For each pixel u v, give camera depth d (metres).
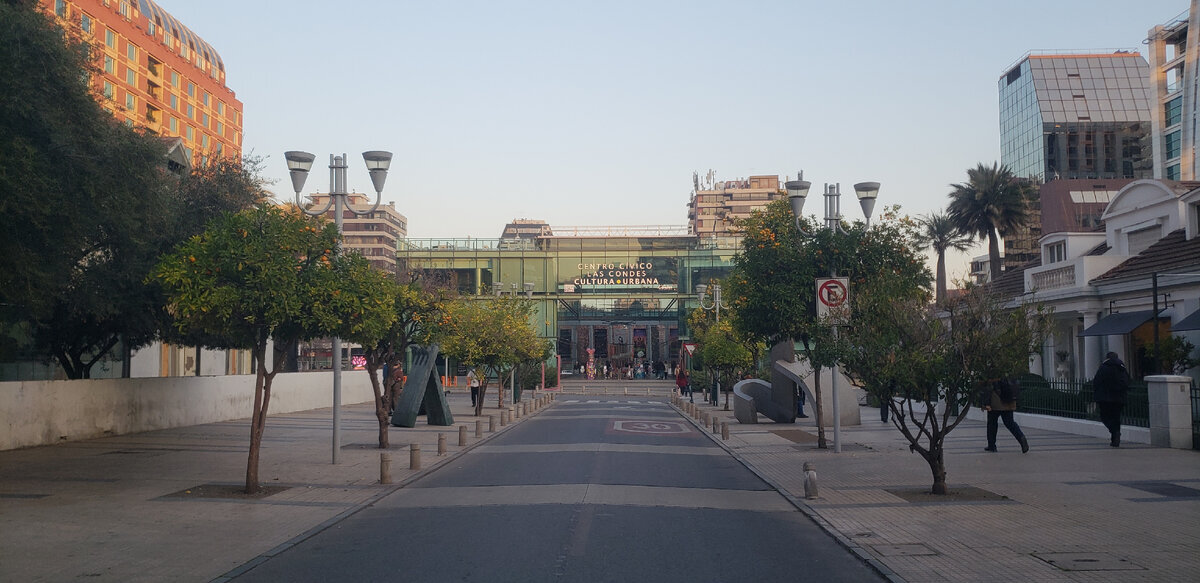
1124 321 28.33
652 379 77.31
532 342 37.91
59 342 22.67
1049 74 105.56
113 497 12.76
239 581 7.88
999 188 49.41
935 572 8.05
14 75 12.43
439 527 10.48
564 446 21.06
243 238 12.84
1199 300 25.80
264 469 16.22
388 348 20.72
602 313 73.94
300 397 36.75
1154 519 10.63
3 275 13.70
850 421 26.70
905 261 19.56
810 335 18.81
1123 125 102.25
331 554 9.02
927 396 12.84
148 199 15.95
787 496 12.88
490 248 74.44
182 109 85.19
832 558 8.79
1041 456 17.41
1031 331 12.38
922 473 15.27
